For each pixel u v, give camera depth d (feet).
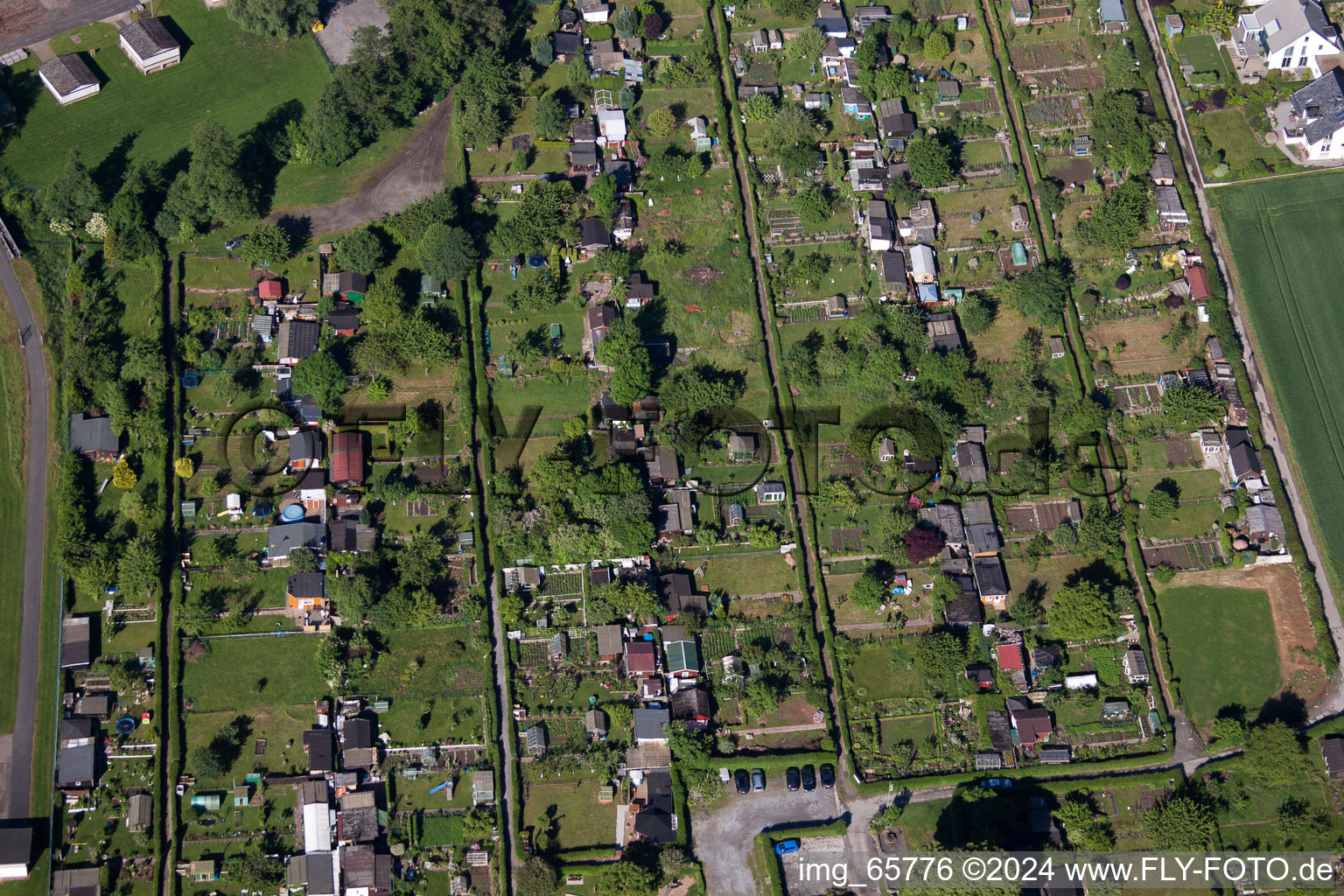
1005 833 434.71
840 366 497.05
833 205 530.27
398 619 450.71
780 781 444.96
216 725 442.91
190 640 451.12
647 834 431.84
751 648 456.45
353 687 450.30
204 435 479.41
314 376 477.36
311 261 510.58
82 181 497.87
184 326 494.18
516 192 528.22
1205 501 484.74
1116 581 473.67
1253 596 470.39
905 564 472.85
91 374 475.31
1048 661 455.63
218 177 495.00
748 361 505.25
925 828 440.45
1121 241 515.91
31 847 421.59
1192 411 484.74
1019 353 502.79
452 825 433.89
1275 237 527.81
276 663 451.53
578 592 467.52
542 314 507.30
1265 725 441.27
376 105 525.34
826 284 518.37
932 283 514.68
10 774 430.61
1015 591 472.44
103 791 431.84
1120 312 513.04
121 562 452.35
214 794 431.43
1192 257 521.24
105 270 500.74
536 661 456.86
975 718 453.17
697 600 464.24
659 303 513.45
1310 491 484.74
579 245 516.32
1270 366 505.25
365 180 527.81
